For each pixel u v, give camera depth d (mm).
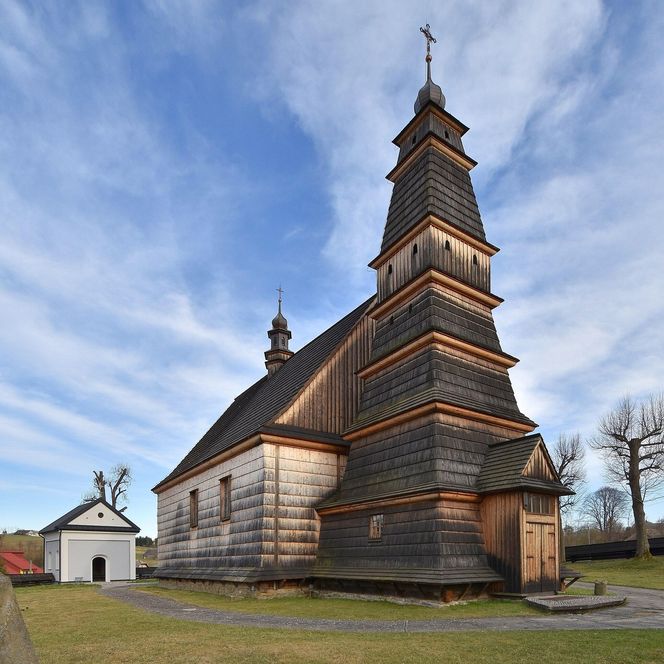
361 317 28531
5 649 5617
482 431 20547
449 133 26000
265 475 22891
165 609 18328
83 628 13938
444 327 21562
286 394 27266
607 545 45906
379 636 11617
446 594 16469
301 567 22578
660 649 9875
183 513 31453
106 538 51125
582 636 11094
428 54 27688
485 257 24625
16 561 69500
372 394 23938
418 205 24000
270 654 9859
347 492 22641
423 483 18547
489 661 9219
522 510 17375
